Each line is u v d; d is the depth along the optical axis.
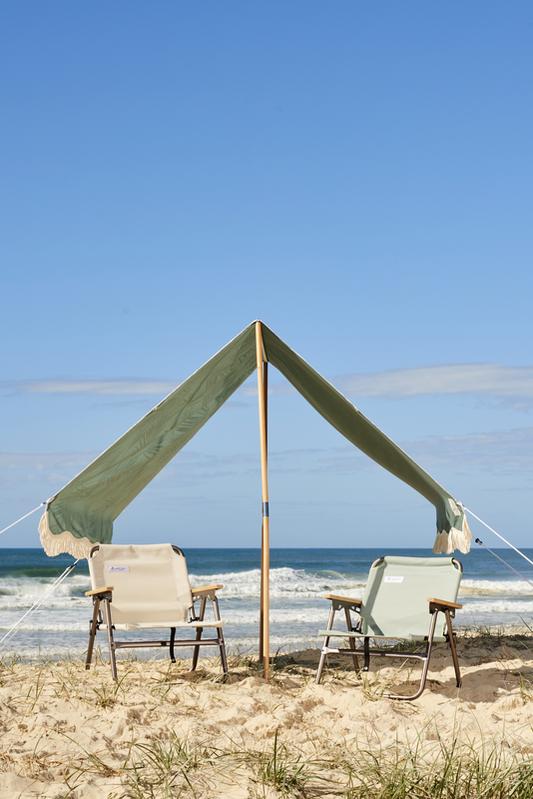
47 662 5.22
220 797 2.54
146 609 4.73
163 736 3.22
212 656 5.93
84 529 5.43
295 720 3.54
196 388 5.08
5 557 35.75
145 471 5.74
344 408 5.15
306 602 15.27
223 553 50.03
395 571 4.89
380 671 4.87
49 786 2.61
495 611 13.35
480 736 3.26
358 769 2.78
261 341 4.99
